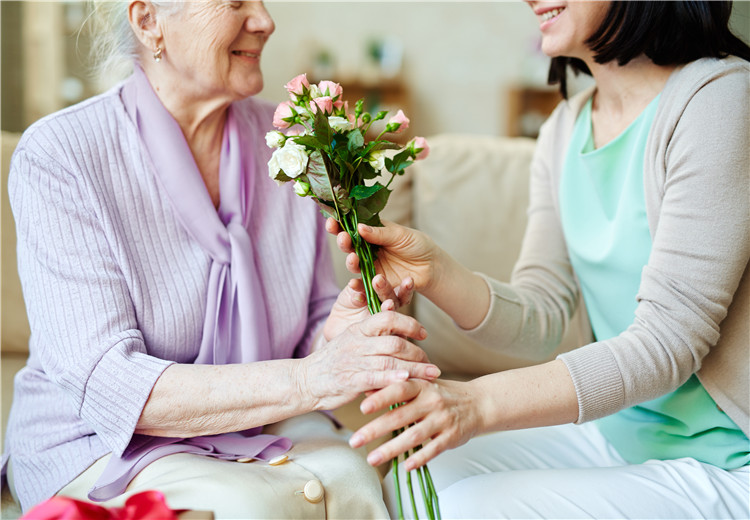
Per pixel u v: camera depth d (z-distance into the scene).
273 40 5.57
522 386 1.00
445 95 5.73
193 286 1.17
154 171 1.17
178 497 0.91
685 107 1.09
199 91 1.18
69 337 1.04
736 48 1.17
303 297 1.31
